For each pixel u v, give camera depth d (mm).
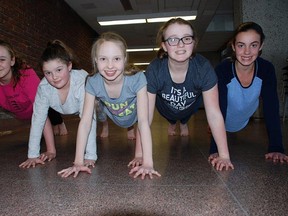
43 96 1356
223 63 1483
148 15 6020
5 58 1433
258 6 4082
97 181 1010
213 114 1248
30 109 1735
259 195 826
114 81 1177
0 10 3074
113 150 1671
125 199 817
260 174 1063
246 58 1298
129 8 5723
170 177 1048
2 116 2686
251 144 1815
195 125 3363
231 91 1449
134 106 1324
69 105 1406
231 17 7473
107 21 6141
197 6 5766
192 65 1232
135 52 10188
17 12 3471
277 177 1017
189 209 732
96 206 767
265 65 1427
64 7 5238
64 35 5223
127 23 6426
